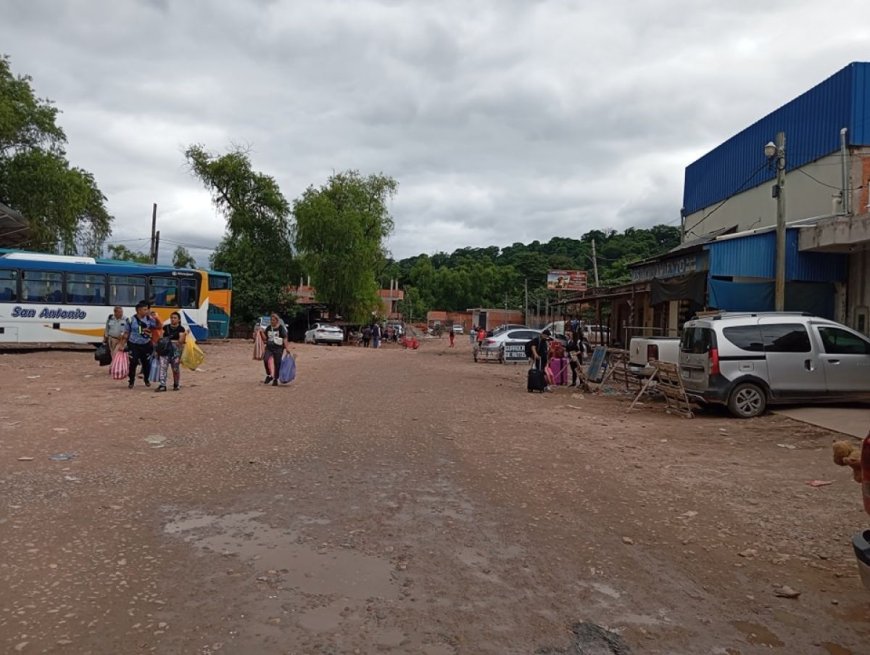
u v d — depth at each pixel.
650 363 13.37
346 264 47.59
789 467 7.93
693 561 4.85
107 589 4.05
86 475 6.68
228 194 45.38
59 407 11.14
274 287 45.91
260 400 12.88
